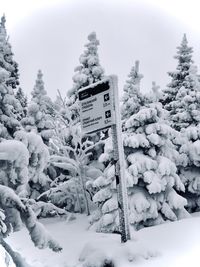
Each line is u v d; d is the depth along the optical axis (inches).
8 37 1034.1
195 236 321.4
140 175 677.9
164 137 732.7
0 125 775.7
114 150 297.7
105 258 269.4
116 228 629.3
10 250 219.9
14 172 219.8
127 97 844.0
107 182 666.2
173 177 697.0
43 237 219.0
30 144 245.8
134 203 663.1
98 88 308.2
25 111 1232.2
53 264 311.4
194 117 1000.2
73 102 1076.5
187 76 1131.9
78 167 941.8
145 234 344.2
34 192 997.8
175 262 259.9
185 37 1253.1
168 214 673.0
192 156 869.2
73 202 982.4
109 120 297.9
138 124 721.6
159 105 756.6
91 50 1081.4
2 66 908.0
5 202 213.0
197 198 908.0
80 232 681.6
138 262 261.3
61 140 975.0
